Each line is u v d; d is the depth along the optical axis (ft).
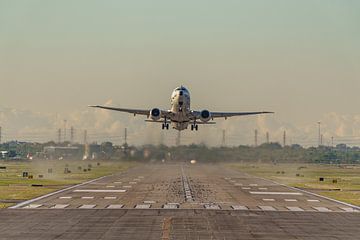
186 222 548.72
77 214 606.55
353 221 572.10
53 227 510.17
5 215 596.70
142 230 494.59
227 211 647.97
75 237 457.68
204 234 476.13
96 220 558.15
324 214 630.74
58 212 624.18
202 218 580.71
